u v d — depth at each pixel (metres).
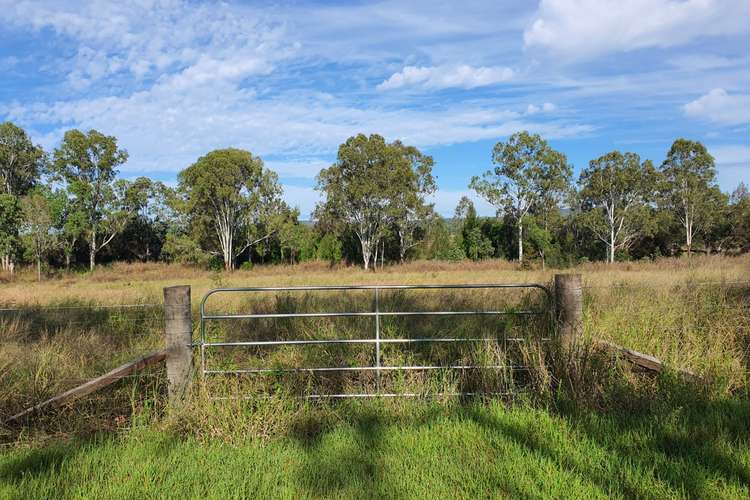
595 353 5.25
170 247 54.50
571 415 4.35
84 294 17.06
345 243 59.31
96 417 4.79
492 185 59.88
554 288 5.48
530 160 58.72
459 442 4.05
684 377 4.91
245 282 26.86
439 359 6.07
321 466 3.70
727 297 7.86
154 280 37.28
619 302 7.36
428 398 5.06
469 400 5.08
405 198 53.09
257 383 5.13
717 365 5.24
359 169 53.16
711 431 4.01
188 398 4.70
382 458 3.81
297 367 5.72
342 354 6.36
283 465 3.73
